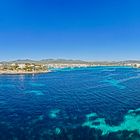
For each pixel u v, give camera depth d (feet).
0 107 209.26
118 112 180.14
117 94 281.33
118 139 123.34
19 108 202.80
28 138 125.90
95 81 462.19
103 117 165.17
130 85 382.22
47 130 138.00
